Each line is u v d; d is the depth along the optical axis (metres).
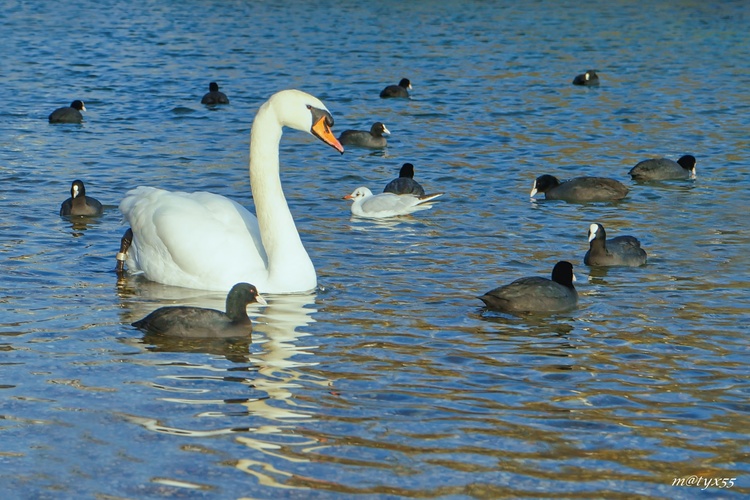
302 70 48.50
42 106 38.47
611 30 63.31
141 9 72.62
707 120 37.06
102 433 12.07
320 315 16.55
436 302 17.36
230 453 11.62
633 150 32.31
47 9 71.94
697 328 16.12
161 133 33.97
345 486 10.92
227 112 38.28
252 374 13.94
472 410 12.87
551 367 14.38
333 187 27.34
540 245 21.50
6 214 23.02
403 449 11.78
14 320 15.98
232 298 15.64
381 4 75.88
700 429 12.45
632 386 13.73
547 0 78.56
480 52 54.53
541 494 10.84
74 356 14.51
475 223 23.44
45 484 10.90
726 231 22.77
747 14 70.50
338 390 13.43
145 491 10.77
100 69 47.66
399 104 40.69
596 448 11.90
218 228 18.16
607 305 17.33
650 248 21.31
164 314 15.56
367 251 20.78
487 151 32.25
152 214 18.42
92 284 18.09
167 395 13.17
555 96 42.38
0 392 13.17
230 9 72.88
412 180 26.19
